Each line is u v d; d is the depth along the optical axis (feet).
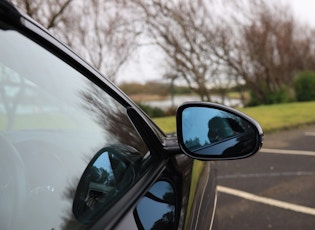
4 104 4.28
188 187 5.44
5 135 4.32
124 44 54.13
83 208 3.76
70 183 3.93
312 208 13.74
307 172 18.79
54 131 4.76
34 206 3.51
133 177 4.63
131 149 5.07
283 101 67.26
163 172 5.16
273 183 17.12
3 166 3.79
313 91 67.46
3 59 3.83
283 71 73.67
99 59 50.57
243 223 12.64
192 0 60.95
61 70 4.47
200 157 5.39
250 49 67.72
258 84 69.31
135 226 3.64
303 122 35.47
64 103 4.63
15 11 3.60
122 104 5.45
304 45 80.53
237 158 5.40
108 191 4.14
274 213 13.42
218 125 5.55
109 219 3.51
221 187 16.87
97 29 49.57
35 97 4.47
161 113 55.88
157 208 4.25
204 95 64.64
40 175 3.89
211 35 63.46
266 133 31.50
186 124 5.46
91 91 4.91
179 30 60.59
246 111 46.80
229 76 67.62
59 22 41.19
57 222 3.46
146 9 55.98
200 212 5.30
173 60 60.59
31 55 4.00
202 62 63.46
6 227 3.17
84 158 4.40
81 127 4.81
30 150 4.27
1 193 3.51
